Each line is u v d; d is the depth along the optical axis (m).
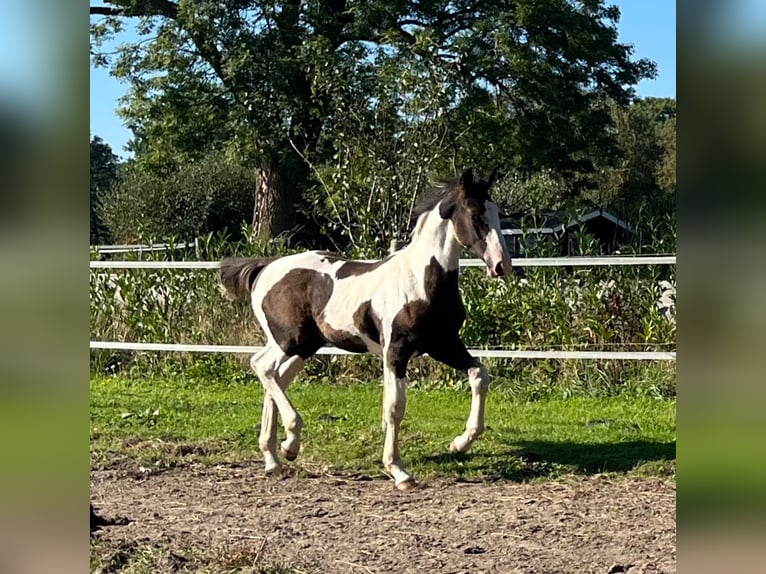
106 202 30.50
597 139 21.34
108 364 11.12
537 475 6.16
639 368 9.37
